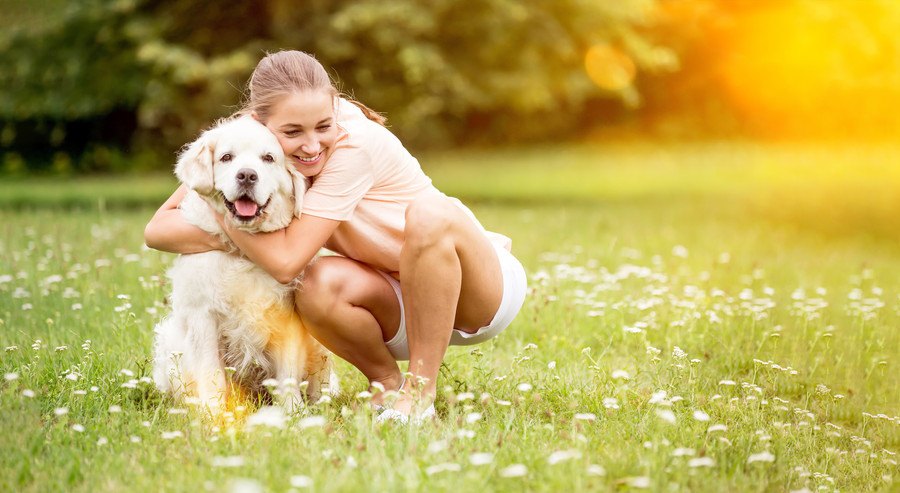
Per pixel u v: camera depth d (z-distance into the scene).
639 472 2.89
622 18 16.98
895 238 10.72
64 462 2.95
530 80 16.48
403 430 3.19
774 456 3.16
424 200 3.54
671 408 3.68
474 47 16.41
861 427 3.98
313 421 2.89
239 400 3.88
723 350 4.82
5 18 17.11
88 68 17.08
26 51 17.20
